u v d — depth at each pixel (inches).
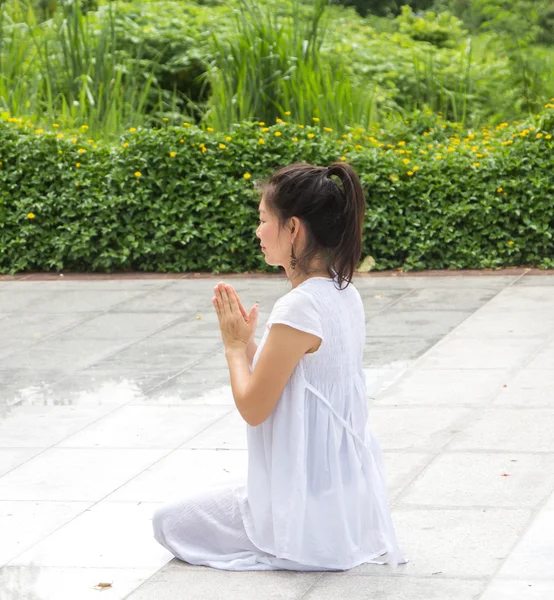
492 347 288.4
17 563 167.2
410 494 187.3
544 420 225.0
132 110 495.2
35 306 370.6
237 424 235.0
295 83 480.7
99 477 205.8
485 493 185.9
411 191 410.0
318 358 147.2
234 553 159.2
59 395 264.5
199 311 352.8
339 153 421.4
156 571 160.2
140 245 420.5
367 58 591.8
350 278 150.0
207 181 421.4
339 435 150.5
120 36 569.9
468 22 717.9
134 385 270.4
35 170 430.3
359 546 155.5
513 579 150.8
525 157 407.2
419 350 290.7
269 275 409.7
